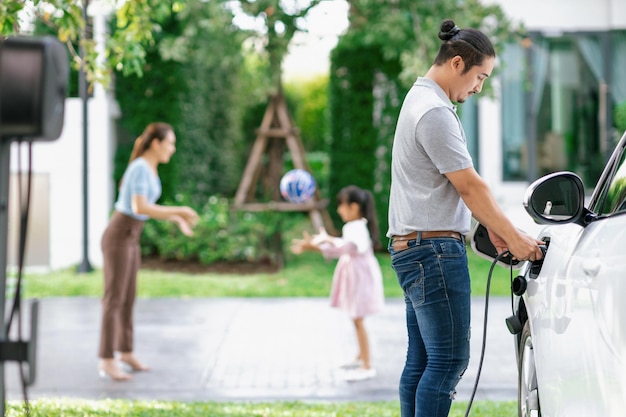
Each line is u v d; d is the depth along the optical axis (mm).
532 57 17812
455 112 4570
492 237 4586
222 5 15102
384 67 17016
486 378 8445
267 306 12773
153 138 8469
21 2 6285
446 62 4598
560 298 3775
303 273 15422
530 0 17766
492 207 4316
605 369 3164
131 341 8945
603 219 3682
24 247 3461
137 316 12016
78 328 11078
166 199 16328
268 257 16312
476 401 7207
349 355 9609
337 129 17422
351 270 8594
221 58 15930
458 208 4562
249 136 25250
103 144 15938
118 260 8508
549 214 3820
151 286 14055
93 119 15906
